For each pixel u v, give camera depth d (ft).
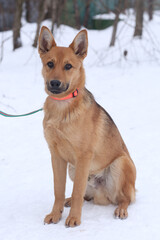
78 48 11.77
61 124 11.35
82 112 11.39
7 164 17.60
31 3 57.57
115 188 12.72
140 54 44.52
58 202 12.04
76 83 11.54
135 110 25.58
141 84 32.42
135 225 11.31
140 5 47.39
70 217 11.46
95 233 10.85
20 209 12.85
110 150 12.53
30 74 36.29
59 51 11.43
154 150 18.61
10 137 21.29
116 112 25.21
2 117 24.47
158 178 15.20
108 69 38.68
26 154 18.81
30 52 45.42
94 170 12.69
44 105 12.11
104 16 59.06
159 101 27.37
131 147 19.19
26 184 15.19
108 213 12.37
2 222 11.82
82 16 59.82
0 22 57.88
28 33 52.44
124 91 30.48
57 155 12.06
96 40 51.85
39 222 11.80
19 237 10.77
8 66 40.32
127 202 12.55
